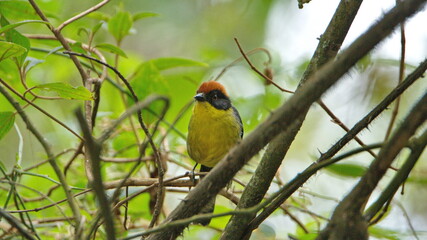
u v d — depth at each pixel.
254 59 16.59
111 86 13.30
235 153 5.54
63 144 12.14
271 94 13.17
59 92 7.44
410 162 5.87
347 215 5.30
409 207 14.03
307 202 10.70
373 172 5.30
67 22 8.62
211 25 18.47
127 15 9.88
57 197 10.34
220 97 11.70
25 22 7.05
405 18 4.95
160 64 10.64
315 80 5.09
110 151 10.93
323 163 5.83
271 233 9.55
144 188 7.77
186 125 13.94
